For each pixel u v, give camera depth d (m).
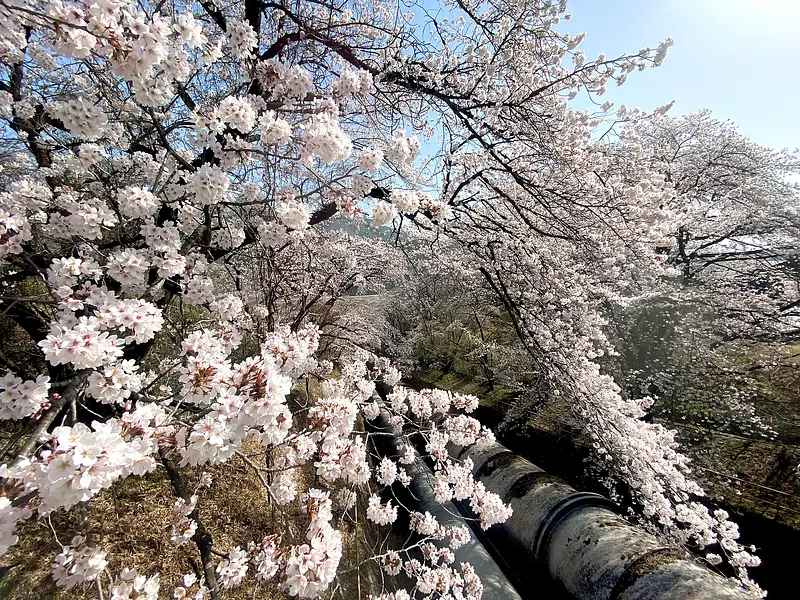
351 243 8.35
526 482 5.82
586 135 4.05
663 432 5.29
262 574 1.82
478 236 5.64
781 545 4.99
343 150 2.04
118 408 2.35
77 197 2.62
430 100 4.46
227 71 4.00
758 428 6.61
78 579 1.44
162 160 2.97
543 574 4.89
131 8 1.54
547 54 3.88
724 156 9.12
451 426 3.45
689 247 9.74
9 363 3.31
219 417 1.45
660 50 3.35
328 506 1.87
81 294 1.76
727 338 7.69
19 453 1.20
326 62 4.36
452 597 2.77
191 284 2.53
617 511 5.42
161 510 3.65
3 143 3.51
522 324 5.61
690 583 3.60
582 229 4.72
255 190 2.98
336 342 8.38
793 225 8.09
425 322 14.10
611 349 6.08
